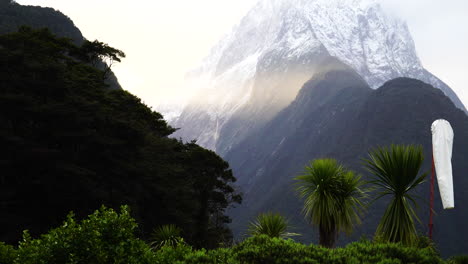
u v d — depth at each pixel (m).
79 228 7.27
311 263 7.01
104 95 48.31
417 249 8.12
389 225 10.97
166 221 46.25
